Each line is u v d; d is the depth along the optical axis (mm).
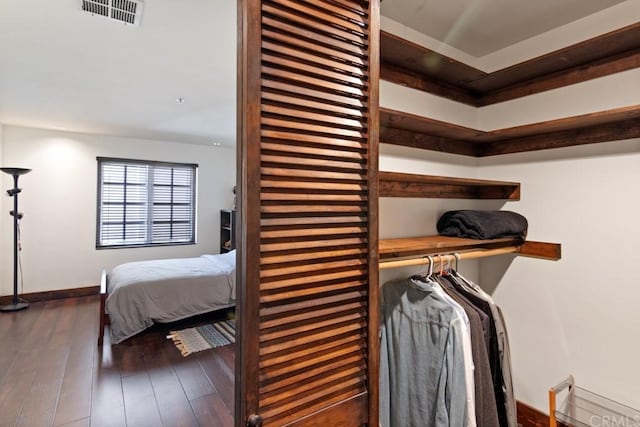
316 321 869
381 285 1581
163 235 5488
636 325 1501
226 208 5973
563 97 1725
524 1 1490
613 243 1566
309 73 845
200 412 2156
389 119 1483
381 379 1492
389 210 1663
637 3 1455
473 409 1230
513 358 1932
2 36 1972
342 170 903
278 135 798
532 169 1842
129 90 2885
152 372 2662
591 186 1632
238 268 792
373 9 969
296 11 833
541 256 1803
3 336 3320
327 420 880
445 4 1511
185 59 2275
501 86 1949
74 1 1642
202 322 3750
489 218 1667
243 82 768
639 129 1483
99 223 4945
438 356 1313
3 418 2066
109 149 4938
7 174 4273
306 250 849
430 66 1677
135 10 1717
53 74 2535
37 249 4484
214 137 4992
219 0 1632
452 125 1631
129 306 3260
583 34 1615
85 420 2059
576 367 1687
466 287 1561
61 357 2891
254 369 769
